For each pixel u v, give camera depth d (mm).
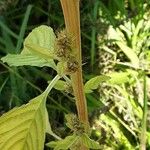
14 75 490
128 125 515
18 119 142
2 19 541
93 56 514
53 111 500
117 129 507
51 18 542
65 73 144
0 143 140
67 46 138
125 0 578
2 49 530
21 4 558
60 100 502
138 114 510
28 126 143
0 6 545
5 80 489
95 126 507
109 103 524
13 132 142
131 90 530
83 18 533
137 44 550
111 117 512
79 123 167
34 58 173
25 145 141
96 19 530
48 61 172
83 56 538
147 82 530
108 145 507
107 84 521
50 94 502
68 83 170
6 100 507
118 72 540
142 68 533
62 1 133
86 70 523
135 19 545
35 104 146
